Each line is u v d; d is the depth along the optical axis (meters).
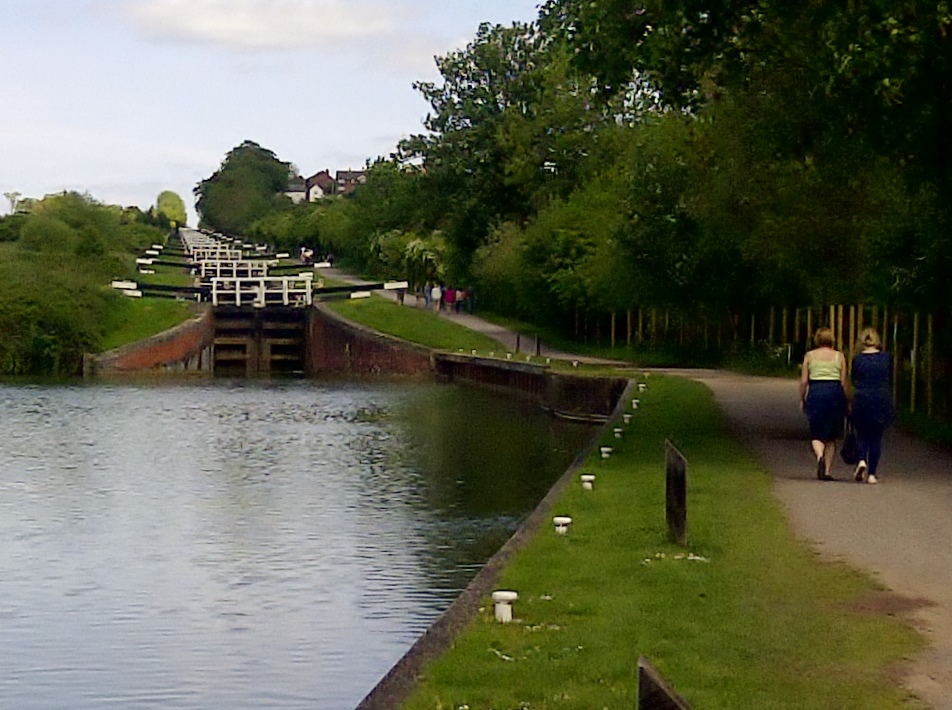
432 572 21.14
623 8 23.97
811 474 20.38
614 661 9.49
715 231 46.97
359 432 44.78
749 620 10.77
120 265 89.88
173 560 22.28
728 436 26.14
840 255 38.16
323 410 53.62
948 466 21.48
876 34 20.47
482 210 87.94
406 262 94.81
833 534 14.91
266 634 17.05
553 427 46.25
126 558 22.48
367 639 16.81
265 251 146.25
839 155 25.81
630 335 64.69
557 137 80.88
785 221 37.12
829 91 20.95
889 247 28.47
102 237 92.50
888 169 27.50
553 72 80.75
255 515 27.05
